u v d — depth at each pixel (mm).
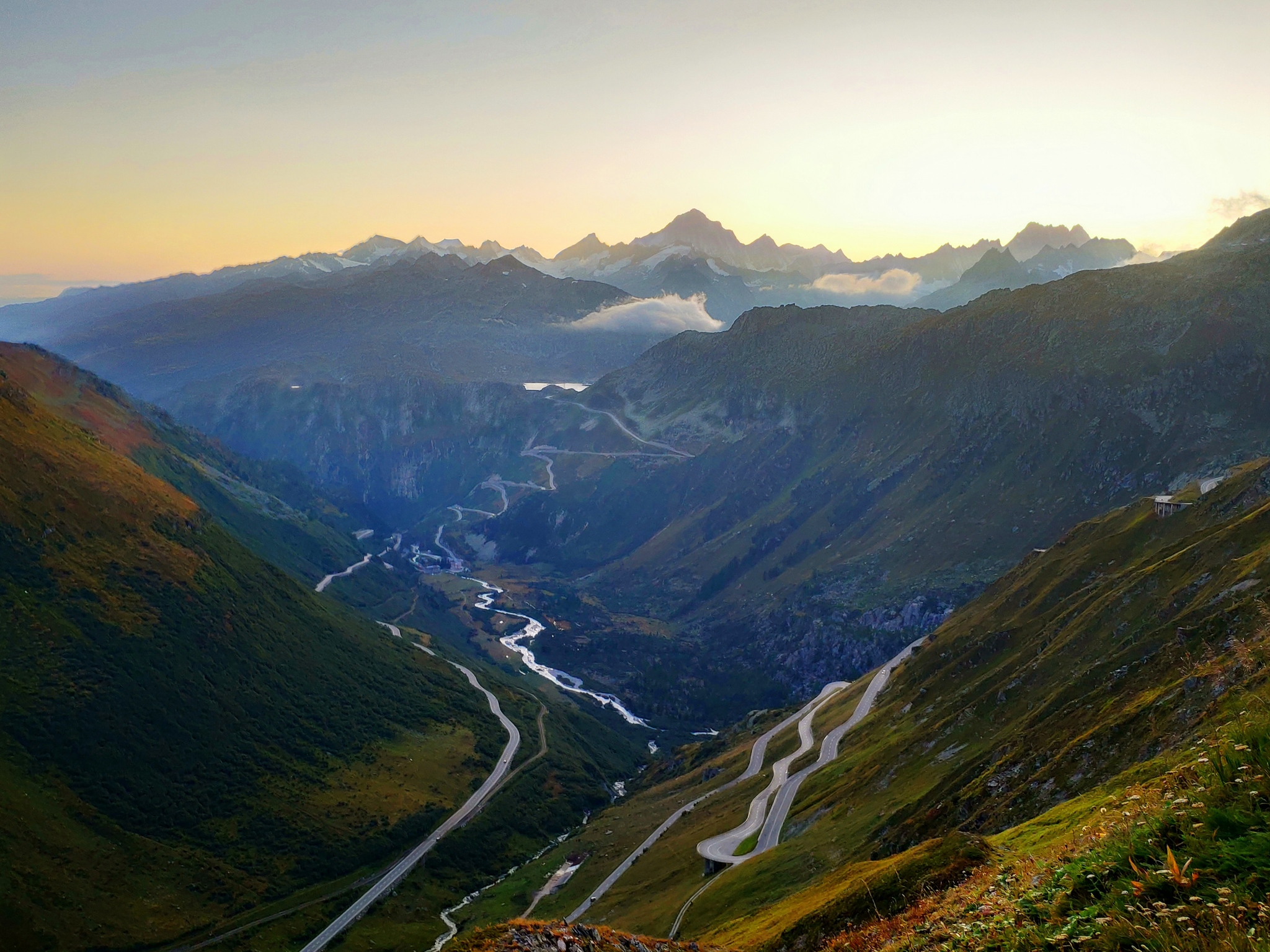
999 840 52906
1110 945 10891
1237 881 10430
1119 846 13438
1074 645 121500
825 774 151875
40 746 163375
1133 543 160625
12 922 131500
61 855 147250
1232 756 12664
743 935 67125
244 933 151000
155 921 146000
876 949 26922
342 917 162750
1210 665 65062
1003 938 14156
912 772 119188
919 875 44844
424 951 154250
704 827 156625
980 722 121312
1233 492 148250
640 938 27859
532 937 24328
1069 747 74062
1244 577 95062
